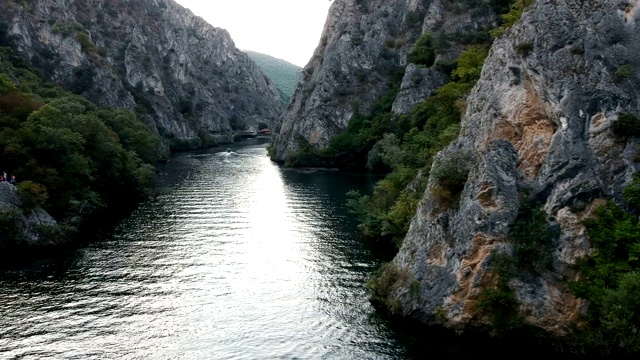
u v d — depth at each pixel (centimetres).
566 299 3497
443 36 14625
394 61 16550
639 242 3350
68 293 4831
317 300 4653
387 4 17875
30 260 5781
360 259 5838
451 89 8444
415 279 4112
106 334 4025
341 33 17688
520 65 4059
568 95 3691
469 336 3756
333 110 15762
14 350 3753
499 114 4122
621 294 3209
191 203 9025
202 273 5406
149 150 13625
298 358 3641
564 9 3938
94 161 8550
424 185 5841
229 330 4094
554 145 3719
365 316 4256
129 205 8806
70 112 10000
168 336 4003
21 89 11331
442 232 4072
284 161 15700
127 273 5388
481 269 3672
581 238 3506
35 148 7344
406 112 13438
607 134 3562
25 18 16312
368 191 10338
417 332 3916
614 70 3666
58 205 7088
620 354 3353
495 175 3822
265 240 6638
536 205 3709
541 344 3550
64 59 16938
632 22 3756
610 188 3509
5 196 6253
